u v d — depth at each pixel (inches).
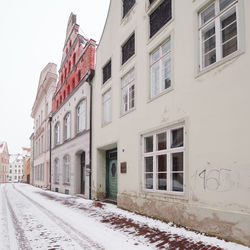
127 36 399.9
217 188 205.3
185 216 237.9
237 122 193.6
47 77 1117.1
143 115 330.6
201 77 234.7
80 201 484.4
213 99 218.5
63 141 780.0
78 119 657.0
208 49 242.1
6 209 412.2
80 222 287.9
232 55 202.2
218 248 175.3
